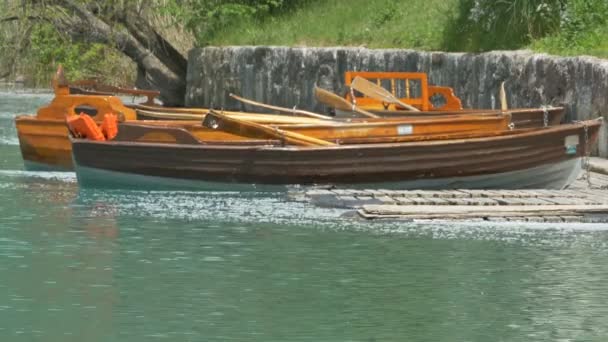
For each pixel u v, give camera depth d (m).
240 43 93.44
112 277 34.00
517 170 50.25
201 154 50.38
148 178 51.09
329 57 80.50
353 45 83.31
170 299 31.61
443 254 37.28
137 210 45.50
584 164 50.56
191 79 94.00
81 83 68.38
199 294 32.22
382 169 49.91
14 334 28.20
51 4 93.56
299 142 50.75
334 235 40.28
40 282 33.31
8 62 103.12
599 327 29.33
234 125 50.72
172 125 53.84
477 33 72.62
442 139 51.59
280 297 31.97
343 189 49.25
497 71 65.50
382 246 38.41
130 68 116.25
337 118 55.53
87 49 105.31
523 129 52.03
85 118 52.16
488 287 33.12
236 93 88.94
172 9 96.62
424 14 81.00
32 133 58.38
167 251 37.66
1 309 30.42
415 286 33.25
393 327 29.20
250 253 37.38
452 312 30.66
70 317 29.75
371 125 52.75
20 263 35.69
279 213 44.72
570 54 61.69
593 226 42.12
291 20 93.25
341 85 79.75
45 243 38.78
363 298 31.94
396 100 60.25
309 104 82.00
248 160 50.06
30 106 105.50
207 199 48.38
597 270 35.16
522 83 63.38
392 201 45.47
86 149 51.41
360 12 87.38
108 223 42.56
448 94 65.06
